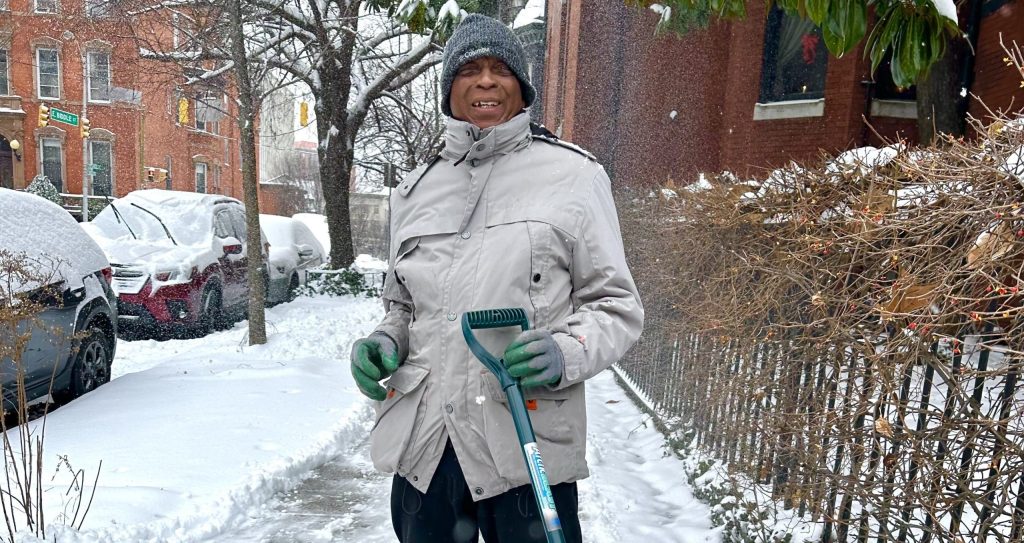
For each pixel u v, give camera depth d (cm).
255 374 628
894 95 788
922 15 364
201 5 838
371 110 1942
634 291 195
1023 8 580
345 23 1224
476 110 203
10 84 3062
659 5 734
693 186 488
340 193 1386
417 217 202
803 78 860
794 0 393
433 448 191
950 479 192
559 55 1828
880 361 206
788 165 343
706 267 412
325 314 1066
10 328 361
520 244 187
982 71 656
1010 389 178
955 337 188
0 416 332
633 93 1256
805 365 263
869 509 255
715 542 317
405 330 211
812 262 271
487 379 186
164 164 3331
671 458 430
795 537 264
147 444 446
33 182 2617
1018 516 176
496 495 190
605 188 200
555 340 177
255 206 811
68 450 434
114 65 1263
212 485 391
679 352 462
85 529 319
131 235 943
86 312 586
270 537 354
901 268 214
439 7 801
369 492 417
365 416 551
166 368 657
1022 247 177
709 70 995
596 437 489
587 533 335
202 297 921
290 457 441
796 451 255
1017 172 181
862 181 266
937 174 208
